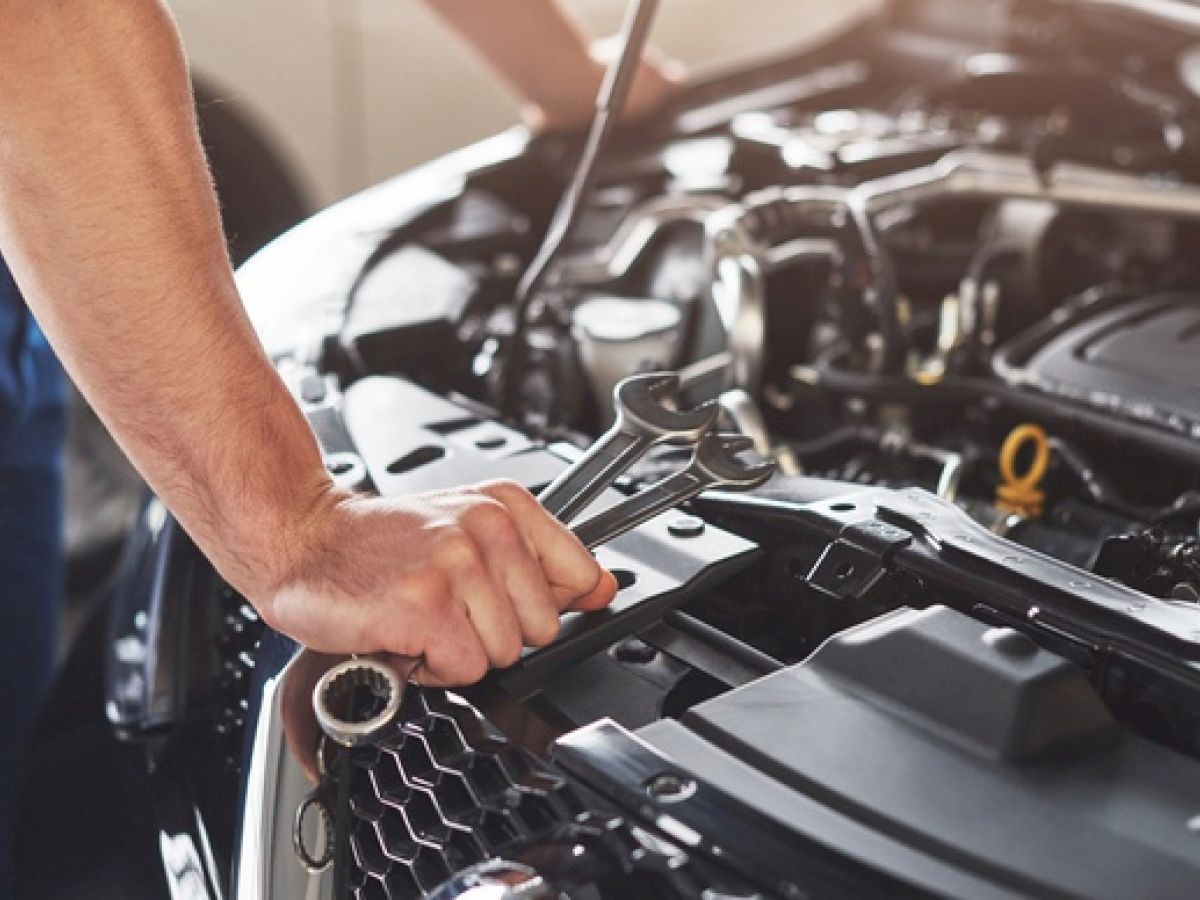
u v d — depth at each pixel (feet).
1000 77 4.74
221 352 2.50
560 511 2.52
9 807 4.69
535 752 2.18
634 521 2.51
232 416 2.48
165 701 3.16
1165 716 2.14
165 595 3.26
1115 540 2.58
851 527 2.51
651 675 2.35
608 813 1.99
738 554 2.57
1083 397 3.20
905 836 1.87
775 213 3.71
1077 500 3.10
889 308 3.47
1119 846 1.86
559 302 3.80
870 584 2.43
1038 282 3.84
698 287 3.79
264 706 2.47
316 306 3.72
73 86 2.42
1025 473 3.26
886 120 4.62
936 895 1.78
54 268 2.47
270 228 7.54
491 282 4.08
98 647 3.65
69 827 3.15
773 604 2.64
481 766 2.20
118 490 7.21
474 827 2.14
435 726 2.29
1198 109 4.32
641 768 2.01
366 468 2.94
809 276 3.88
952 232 4.15
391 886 2.25
